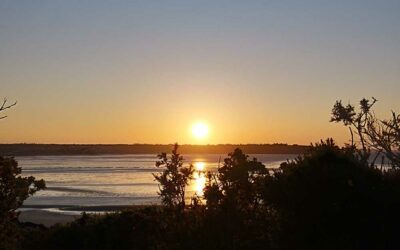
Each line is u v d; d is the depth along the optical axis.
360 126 14.53
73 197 72.44
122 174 125.06
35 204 64.31
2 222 17.08
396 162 13.60
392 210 11.66
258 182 12.88
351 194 11.85
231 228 12.30
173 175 20.33
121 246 17.59
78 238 18.81
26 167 167.88
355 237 11.58
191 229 12.75
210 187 12.93
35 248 19.11
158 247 13.64
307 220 11.94
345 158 12.91
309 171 12.29
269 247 11.95
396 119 14.40
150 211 18.78
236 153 13.27
